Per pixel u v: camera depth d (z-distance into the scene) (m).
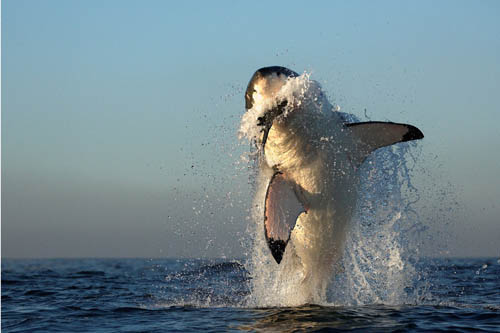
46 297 20.00
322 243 14.98
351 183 14.97
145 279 30.17
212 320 13.48
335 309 14.23
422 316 13.30
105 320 14.17
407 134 14.82
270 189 14.38
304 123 14.13
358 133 14.86
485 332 11.70
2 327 13.60
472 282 23.80
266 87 14.02
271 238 13.84
